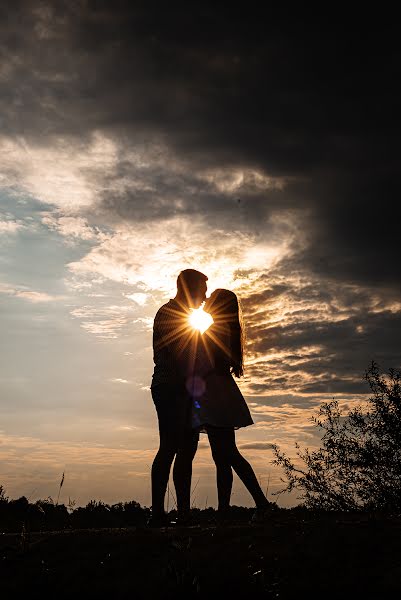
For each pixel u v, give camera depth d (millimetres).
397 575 4051
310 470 5730
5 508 7434
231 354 6781
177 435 6320
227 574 4379
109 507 7918
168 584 4320
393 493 5309
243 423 6566
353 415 5742
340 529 4926
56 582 4602
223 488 6469
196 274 6859
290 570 4348
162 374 6496
